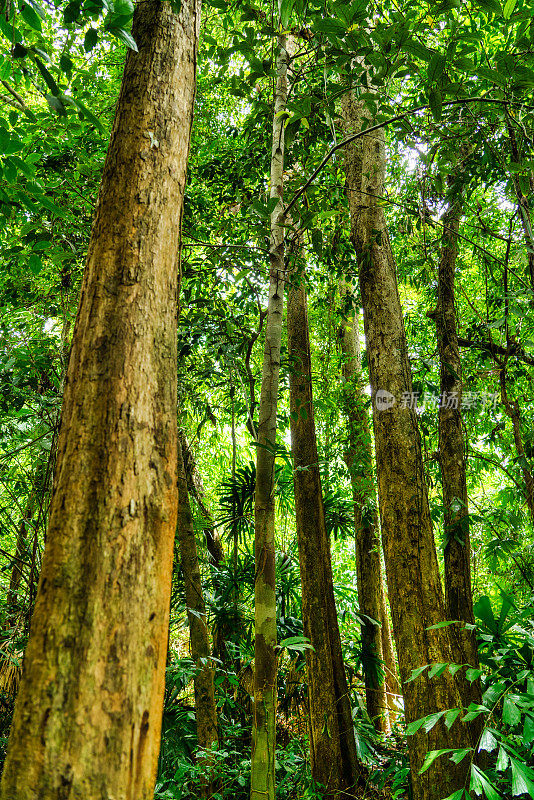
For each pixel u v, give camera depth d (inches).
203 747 104.6
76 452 32.8
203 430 193.8
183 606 124.1
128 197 39.5
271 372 85.2
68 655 27.9
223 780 103.1
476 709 57.6
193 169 159.2
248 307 133.2
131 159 40.9
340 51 73.5
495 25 102.3
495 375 168.7
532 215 100.0
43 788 25.2
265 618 72.8
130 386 34.6
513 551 157.2
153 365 36.2
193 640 113.3
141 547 31.7
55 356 123.8
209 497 217.0
